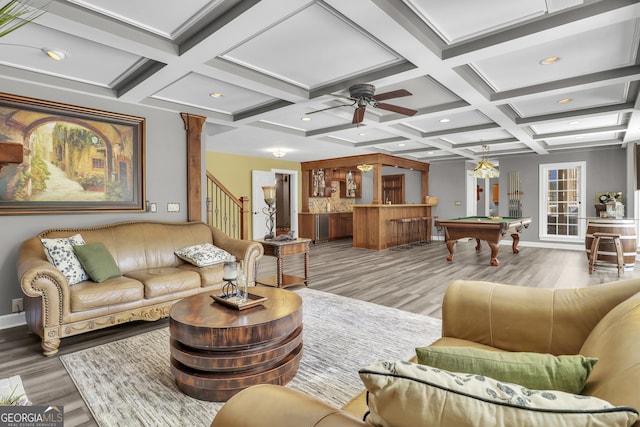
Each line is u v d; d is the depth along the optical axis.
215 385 1.88
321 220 9.47
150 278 3.04
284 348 2.05
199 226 4.16
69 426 1.68
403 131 5.73
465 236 6.07
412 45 2.59
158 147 4.14
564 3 2.21
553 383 0.85
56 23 2.23
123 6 2.22
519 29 2.52
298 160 9.20
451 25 2.50
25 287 2.38
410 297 3.90
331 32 2.57
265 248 4.31
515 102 4.37
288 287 4.35
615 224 5.46
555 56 3.05
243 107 4.48
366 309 3.46
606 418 0.58
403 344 2.62
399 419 0.68
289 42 2.72
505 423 0.61
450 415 0.63
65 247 2.90
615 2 2.16
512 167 8.74
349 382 2.09
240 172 8.17
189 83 3.59
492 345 1.55
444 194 9.87
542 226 8.38
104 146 3.67
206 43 2.53
